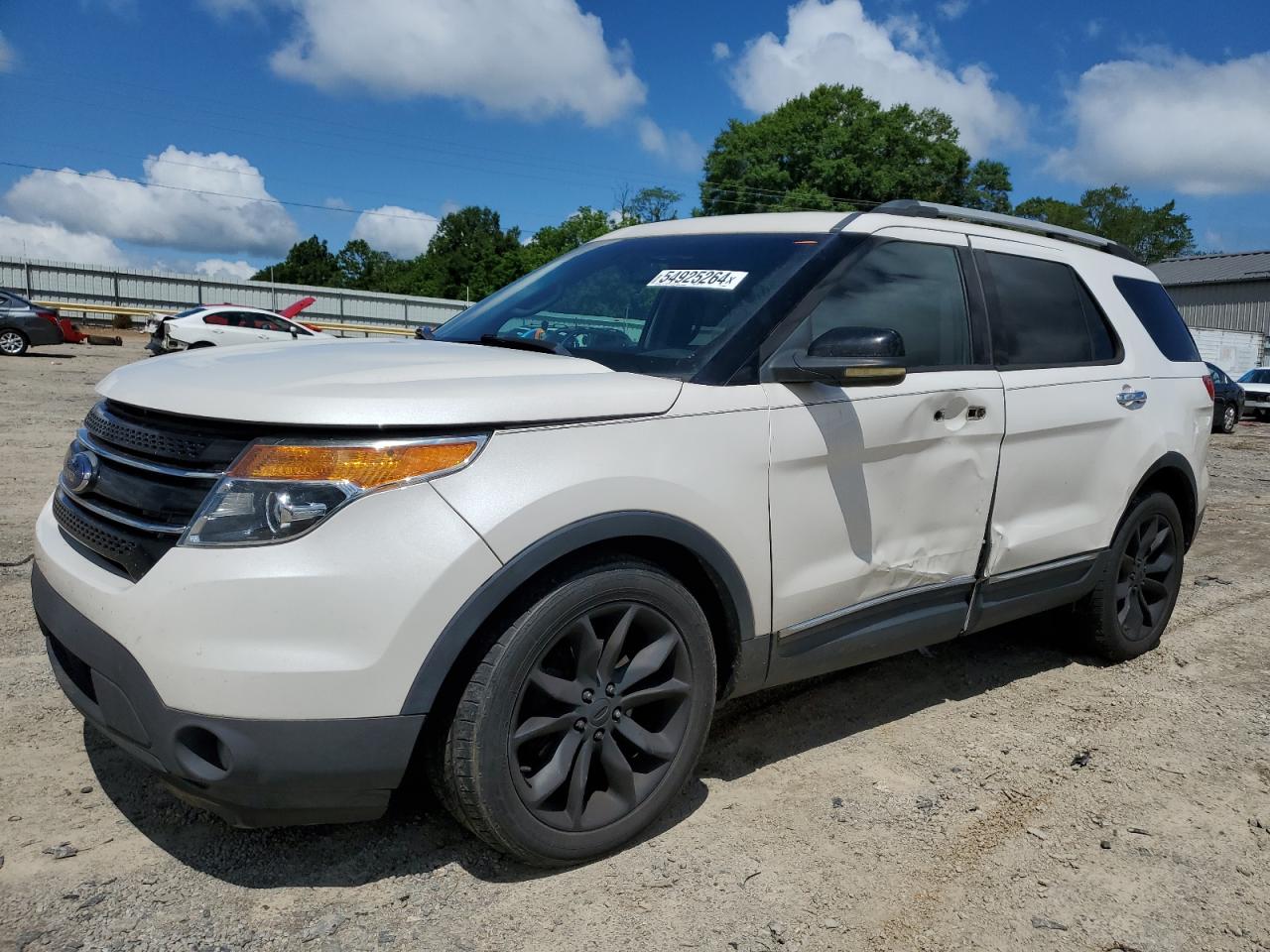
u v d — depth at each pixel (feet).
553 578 7.61
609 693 8.07
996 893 8.05
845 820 9.11
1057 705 12.25
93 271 134.31
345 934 7.09
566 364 8.66
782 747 10.68
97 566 7.57
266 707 6.69
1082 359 12.61
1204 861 8.69
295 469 6.88
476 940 7.09
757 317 9.21
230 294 142.82
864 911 7.71
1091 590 13.15
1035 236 13.05
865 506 9.73
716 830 8.83
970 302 11.20
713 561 8.45
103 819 8.43
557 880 7.92
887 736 11.09
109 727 7.30
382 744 6.94
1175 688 13.02
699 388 8.55
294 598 6.71
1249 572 20.38
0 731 9.92
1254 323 160.15
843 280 9.88
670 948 7.13
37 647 12.23
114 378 8.60
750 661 9.05
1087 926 7.67
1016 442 11.25
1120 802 9.71
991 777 10.15
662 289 10.18
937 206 11.45
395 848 8.25
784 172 194.70
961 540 10.83
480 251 304.91
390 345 9.87
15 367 58.34
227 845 8.15
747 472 8.65
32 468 24.39
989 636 14.92
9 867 7.65
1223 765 10.67
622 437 7.93
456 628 7.04
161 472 7.27
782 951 7.17
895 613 10.36
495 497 7.21
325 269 362.74
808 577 9.31
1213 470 40.88
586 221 247.91
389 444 7.01
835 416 9.34
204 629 6.70
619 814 8.21
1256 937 7.61
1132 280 14.24
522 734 7.54
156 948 6.81
